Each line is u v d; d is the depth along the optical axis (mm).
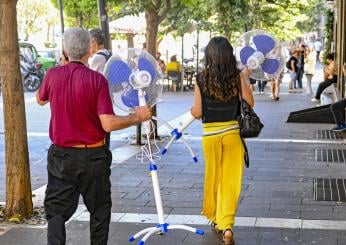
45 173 8758
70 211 4492
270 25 28047
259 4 26625
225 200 5418
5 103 6066
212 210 5688
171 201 6879
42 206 6629
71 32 4434
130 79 5098
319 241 5434
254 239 5508
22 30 52188
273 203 6738
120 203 6805
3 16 5910
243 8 25562
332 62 18172
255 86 26609
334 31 22781
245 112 5270
